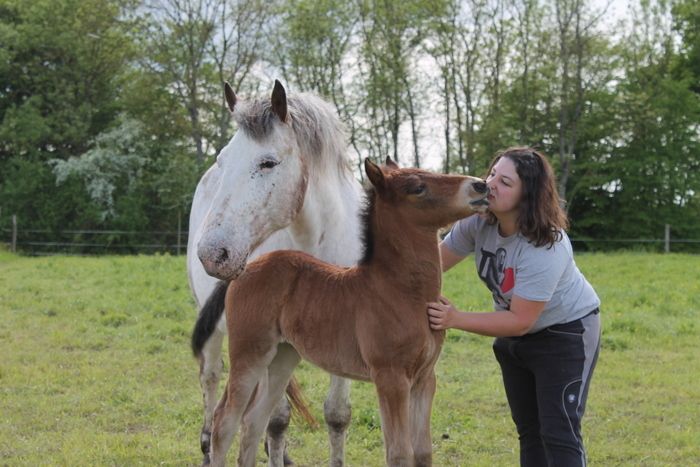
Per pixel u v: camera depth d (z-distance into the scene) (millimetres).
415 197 3006
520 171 2967
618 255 17094
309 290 3352
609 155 25953
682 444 4867
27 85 27781
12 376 6453
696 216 25625
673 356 7223
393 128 26203
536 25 24812
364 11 25609
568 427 3031
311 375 6648
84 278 12672
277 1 25625
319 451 4828
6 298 10461
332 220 3840
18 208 24906
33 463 4457
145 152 26250
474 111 26188
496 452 4758
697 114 25688
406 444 3018
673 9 25844
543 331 3109
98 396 5922
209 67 27125
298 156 3463
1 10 28656
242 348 3518
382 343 3037
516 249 3059
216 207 3326
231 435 3541
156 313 9359
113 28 27719
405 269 3062
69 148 28141
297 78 26375
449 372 6680
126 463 4527
